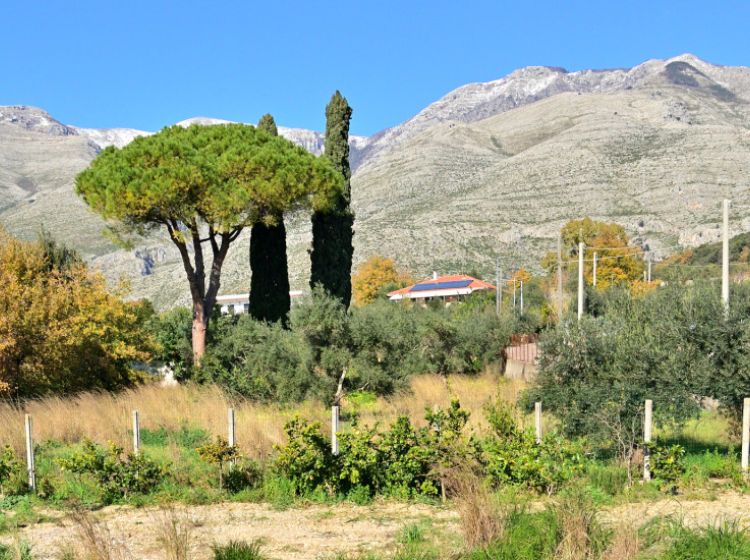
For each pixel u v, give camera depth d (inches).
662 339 544.7
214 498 453.1
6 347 854.5
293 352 874.8
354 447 454.9
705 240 4618.6
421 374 1101.1
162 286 5128.0
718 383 513.7
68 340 886.4
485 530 323.3
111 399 820.0
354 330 859.4
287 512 421.1
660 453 458.0
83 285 1001.5
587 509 326.3
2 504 453.7
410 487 450.3
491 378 1098.1
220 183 1080.2
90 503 454.0
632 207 5846.5
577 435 514.0
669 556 295.9
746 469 461.1
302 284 4197.8
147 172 1039.0
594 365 561.0
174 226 1077.8
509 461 437.4
